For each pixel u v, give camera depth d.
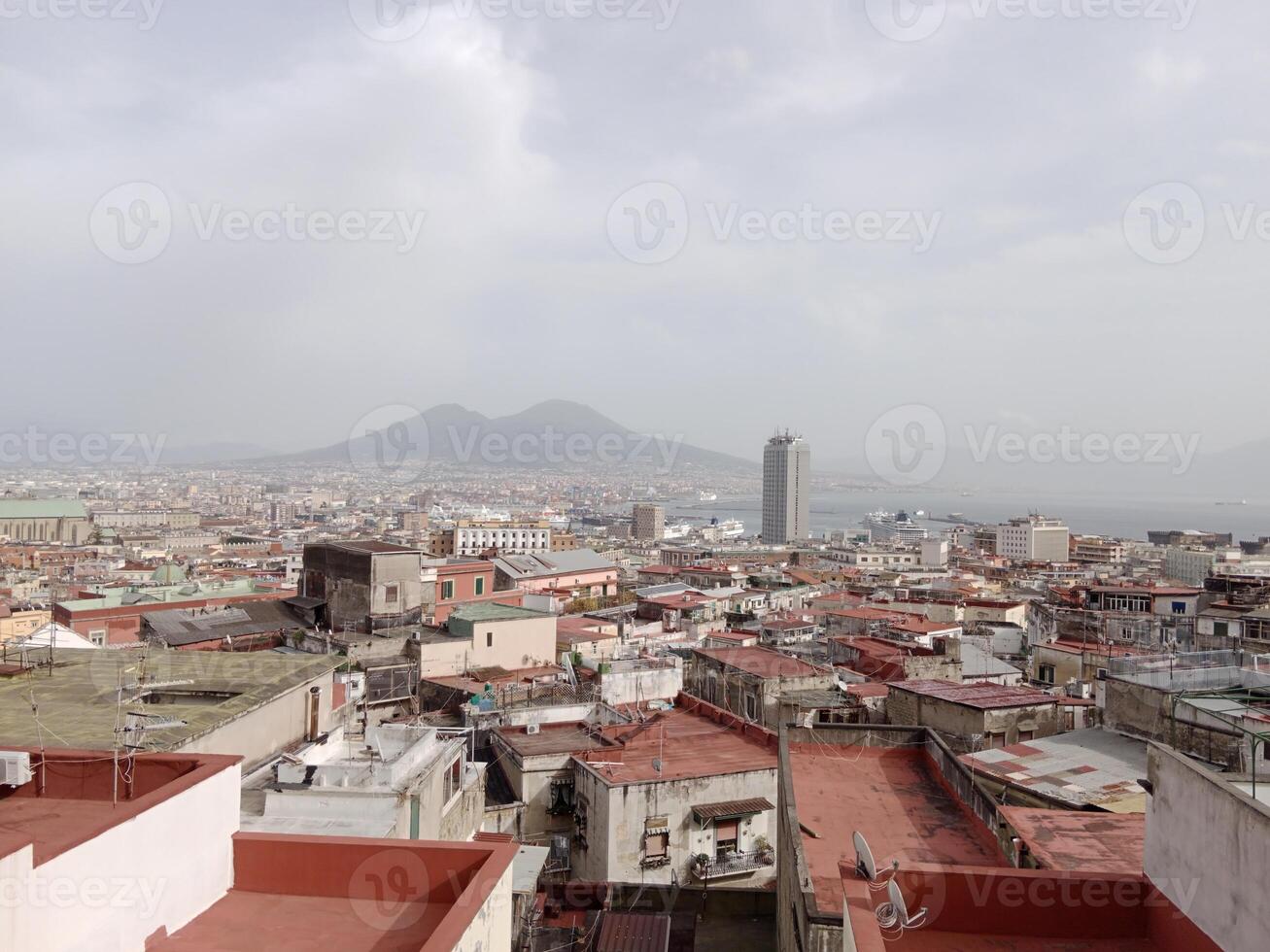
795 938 15.45
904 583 122.50
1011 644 66.56
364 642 49.59
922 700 33.75
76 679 22.61
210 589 85.25
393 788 18.83
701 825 28.78
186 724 19.48
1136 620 54.25
